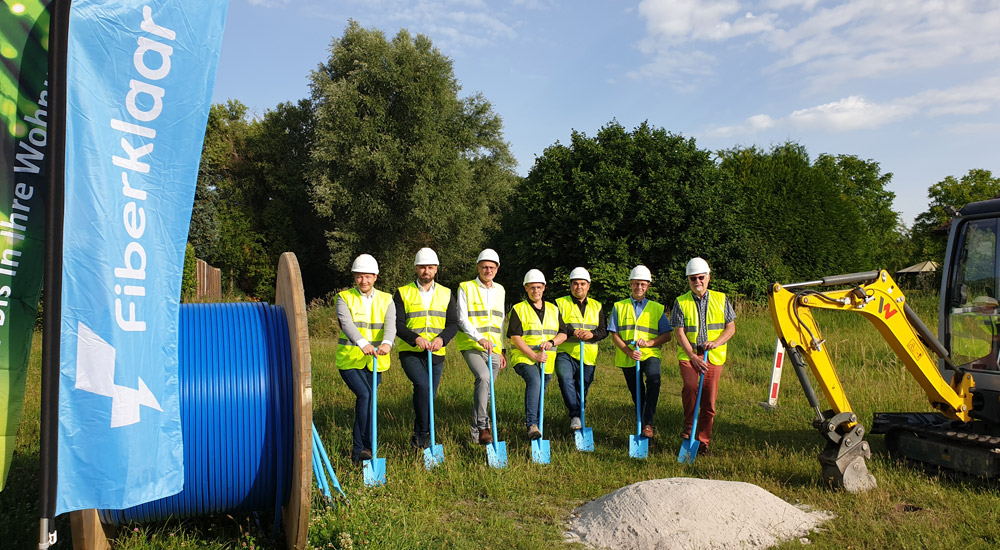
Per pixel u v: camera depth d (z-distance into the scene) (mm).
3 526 4223
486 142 35531
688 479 4852
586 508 4945
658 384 6809
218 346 4301
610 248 21203
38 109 3584
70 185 3223
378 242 31516
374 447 5473
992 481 5141
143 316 3420
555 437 7164
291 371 4340
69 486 3219
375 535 4242
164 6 3496
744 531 4254
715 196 21781
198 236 28812
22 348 3553
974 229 5801
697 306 6609
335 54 31453
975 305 5727
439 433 7031
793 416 8156
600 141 23359
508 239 26703
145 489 3393
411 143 30891
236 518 4633
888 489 5184
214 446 4121
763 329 14453
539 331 6660
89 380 3254
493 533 4496
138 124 3420
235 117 36156
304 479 3807
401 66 30609
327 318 17578
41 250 3604
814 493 5117
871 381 9500
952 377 5867
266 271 32500
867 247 27172
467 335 6465
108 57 3338
